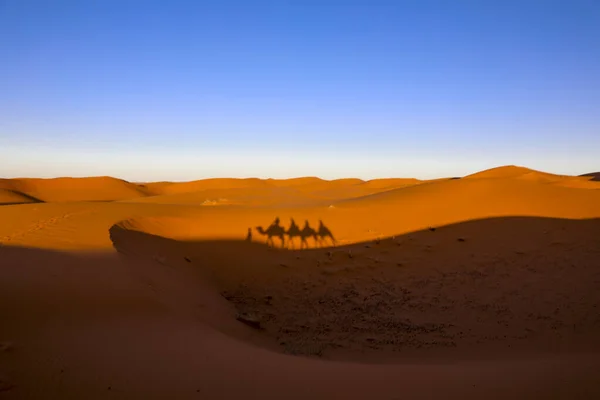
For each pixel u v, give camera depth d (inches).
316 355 370.3
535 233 655.1
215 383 201.2
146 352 229.0
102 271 351.9
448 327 442.3
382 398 196.1
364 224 785.6
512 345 389.7
